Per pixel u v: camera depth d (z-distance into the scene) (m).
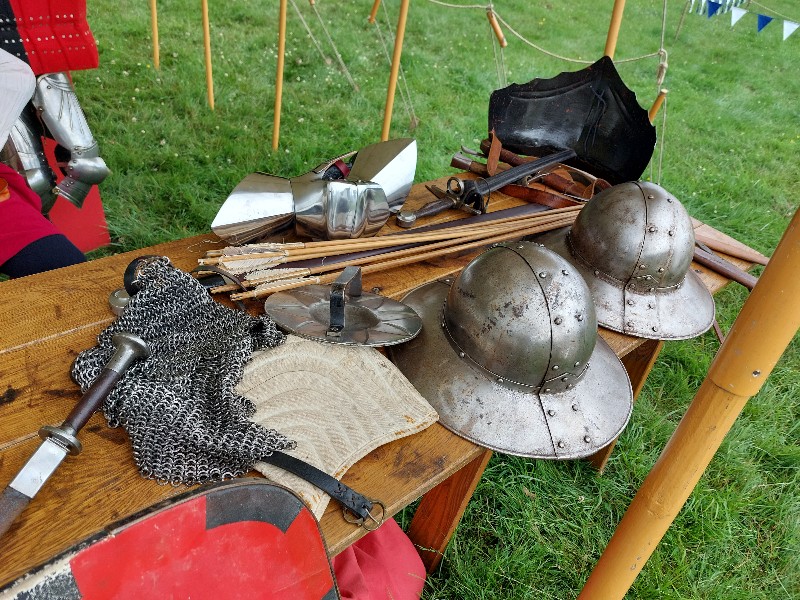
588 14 8.21
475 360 1.35
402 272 1.78
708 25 8.77
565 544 2.03
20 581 0.59
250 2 6.10
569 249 1.85
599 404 1.43
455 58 5.96
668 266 1.73
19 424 1.13
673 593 1.91
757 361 0.95
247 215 1.67
